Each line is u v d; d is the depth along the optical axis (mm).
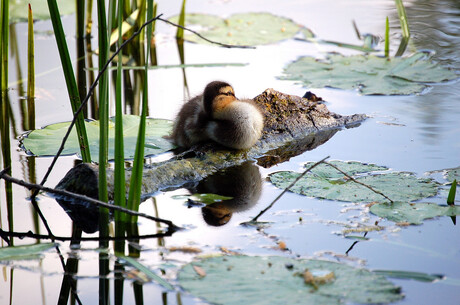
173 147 11516
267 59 16672
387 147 11352
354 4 21734
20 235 8398
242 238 8117
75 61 16578
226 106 10898
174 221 8656
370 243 7887
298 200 9234
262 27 19203
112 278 7246
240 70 15852
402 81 14891
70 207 9289
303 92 14188
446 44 17484
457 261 7422
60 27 8812
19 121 12719
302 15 20438
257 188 9773
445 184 9602
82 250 7945
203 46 17984
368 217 8609
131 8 18453
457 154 10883
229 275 6984
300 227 8375
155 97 14320
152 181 9867
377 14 20500
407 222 8398
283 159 11039
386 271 7176
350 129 12445
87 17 18125
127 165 10414
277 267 7148
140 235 8297
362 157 10914
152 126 12383
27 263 7629
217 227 8461
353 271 7062
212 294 6590
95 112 13406
